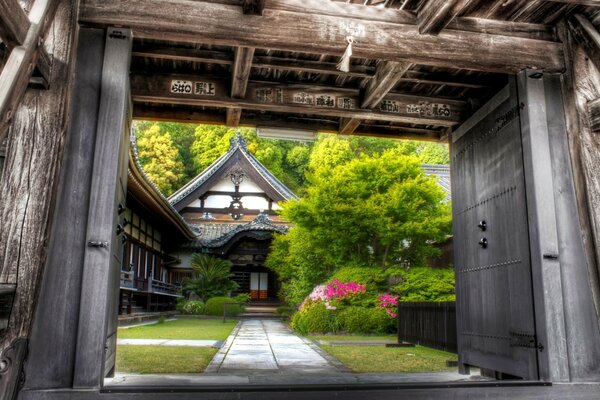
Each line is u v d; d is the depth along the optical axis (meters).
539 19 4.15
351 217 13.34
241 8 3.68
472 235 5.04
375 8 3.90
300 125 6.45
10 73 2.69
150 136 39.28
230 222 27.48
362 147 35.25
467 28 4.03
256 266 27.78
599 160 3.83
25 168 3.16
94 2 3.53
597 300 3.69
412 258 14.40
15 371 2.88
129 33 3.60
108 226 3.30
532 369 3.78
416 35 3.91
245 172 27.92
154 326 14.44
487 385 3.46
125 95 3.56
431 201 13.77
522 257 4.02
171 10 3.60
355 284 12.05
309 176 14.78
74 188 3.34
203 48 4.85
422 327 8.68
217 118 6.24
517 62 4.07
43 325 3.12
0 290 2.85
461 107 5.69
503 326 4.28
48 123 3.23
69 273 3.22
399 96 5.61
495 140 4.63
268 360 6.64
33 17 2.92
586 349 3.63
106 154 3.40
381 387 3.34
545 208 3.82
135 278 16.02
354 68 5.06
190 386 3.20
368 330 11.64
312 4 3.78
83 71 3.52
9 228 3.07
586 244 3.77
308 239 14.77
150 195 15.45
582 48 3.99
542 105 4.04
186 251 25.50
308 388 3.25
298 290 16.34
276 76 5.45
